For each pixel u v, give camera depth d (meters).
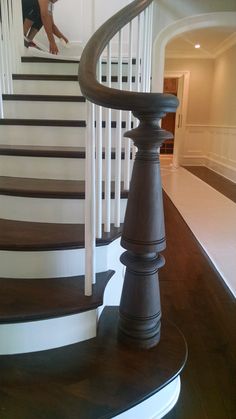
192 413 1.16
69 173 1.78
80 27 3.82
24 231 1.45
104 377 1.05
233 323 1.68
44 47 3.77
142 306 1.12
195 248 2.68
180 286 2.06
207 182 5.59
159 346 1.19
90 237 1.16
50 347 1.19
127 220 1.03
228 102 6.11
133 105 0.86
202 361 1.41
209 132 7.44
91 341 1.21
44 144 2.08
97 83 0.92
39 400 0.98
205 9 3.74
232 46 5.84
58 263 1.35
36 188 1.58
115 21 1.21
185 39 5.75
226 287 2.06
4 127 2.08
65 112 2.32
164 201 4.18
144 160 0.97
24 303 1.19
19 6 2.64
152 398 1.06
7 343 1.16
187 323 1.68
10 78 2.47
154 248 1.03
